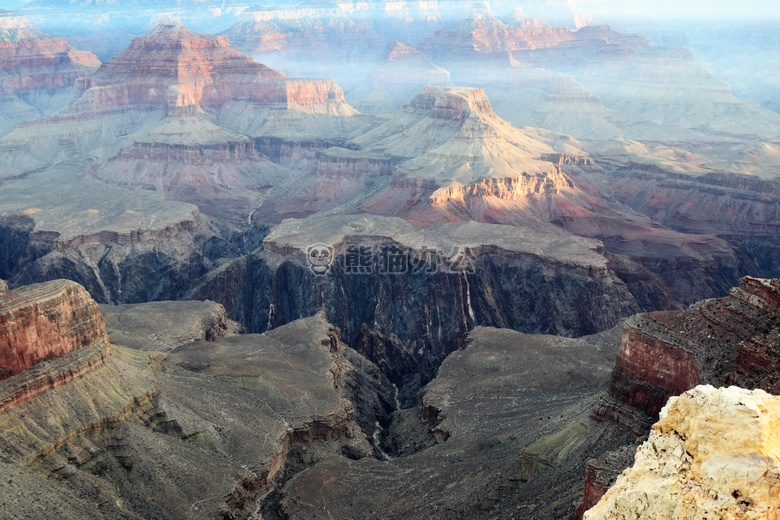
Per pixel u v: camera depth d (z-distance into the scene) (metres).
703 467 28.52
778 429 28.62
